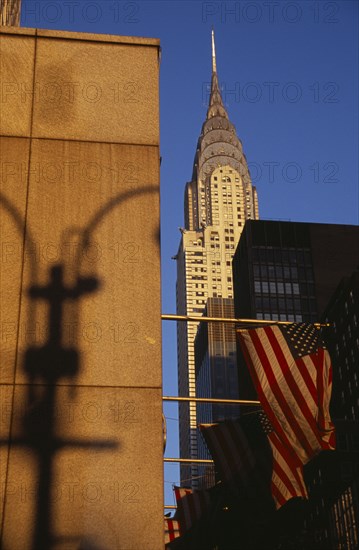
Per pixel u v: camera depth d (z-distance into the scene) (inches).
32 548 450.6
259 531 1883.6
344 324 4884.4
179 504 1044.5
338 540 3897.6
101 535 459.8
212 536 1263.5
